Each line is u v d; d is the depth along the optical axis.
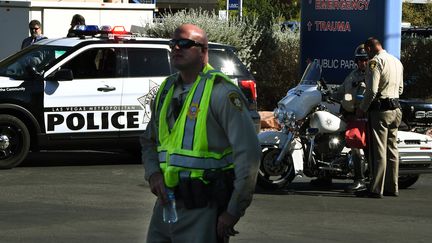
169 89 9.59
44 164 26.52
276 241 16.28
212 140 9.27
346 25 34.66
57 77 25.22
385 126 20.91
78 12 43.91
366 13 34.06
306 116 21.42
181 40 9.27
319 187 22.92
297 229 17.44
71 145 25.61
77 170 25.30
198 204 9.19
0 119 24.69
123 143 26.11
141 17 45.41
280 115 21.36
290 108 21.27
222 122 9.20
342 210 19.64
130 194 21.19
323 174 21.56
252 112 26.47
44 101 25.11
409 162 22.20
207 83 9.27
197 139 9.22
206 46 9.43
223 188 9.20
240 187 9.04
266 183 21.58
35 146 25.36
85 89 25.55
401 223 18.31
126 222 17.77
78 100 25.47
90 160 27.64
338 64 35.06
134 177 24.06
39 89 25.08
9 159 24.97
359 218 18.75
